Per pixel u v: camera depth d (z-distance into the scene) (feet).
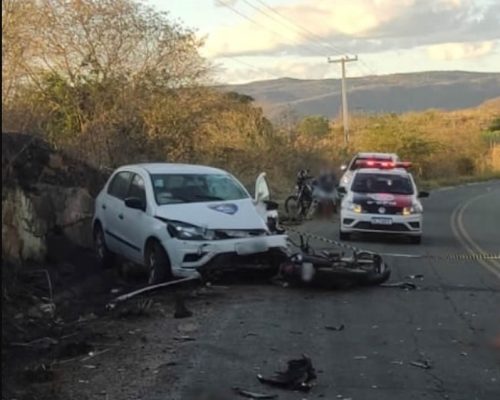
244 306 32.50
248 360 24.57
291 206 77.82
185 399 20.80
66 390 21.52
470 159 230.48
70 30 77.15
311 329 28.81
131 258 38.58
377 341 27.22
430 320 30.63
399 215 57.98
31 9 72.69
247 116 107.76
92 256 43.09
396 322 30.17
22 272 34.78
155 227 36.06
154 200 37.65
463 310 32.65
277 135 115.75
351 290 36.60
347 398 21.04
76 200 44.78
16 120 50.19
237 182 40.93
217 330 28.40
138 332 28.04
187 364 24.03
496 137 256.93
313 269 36.14
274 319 30.30
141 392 21.35
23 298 31.55
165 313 31.14
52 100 72.64
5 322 27.76
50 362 24.12
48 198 41.55
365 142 190.49
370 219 58.03
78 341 26.53
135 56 80.53
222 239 35.47
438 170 206.69
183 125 80.38
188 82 84.02
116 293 35.37
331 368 23.84
